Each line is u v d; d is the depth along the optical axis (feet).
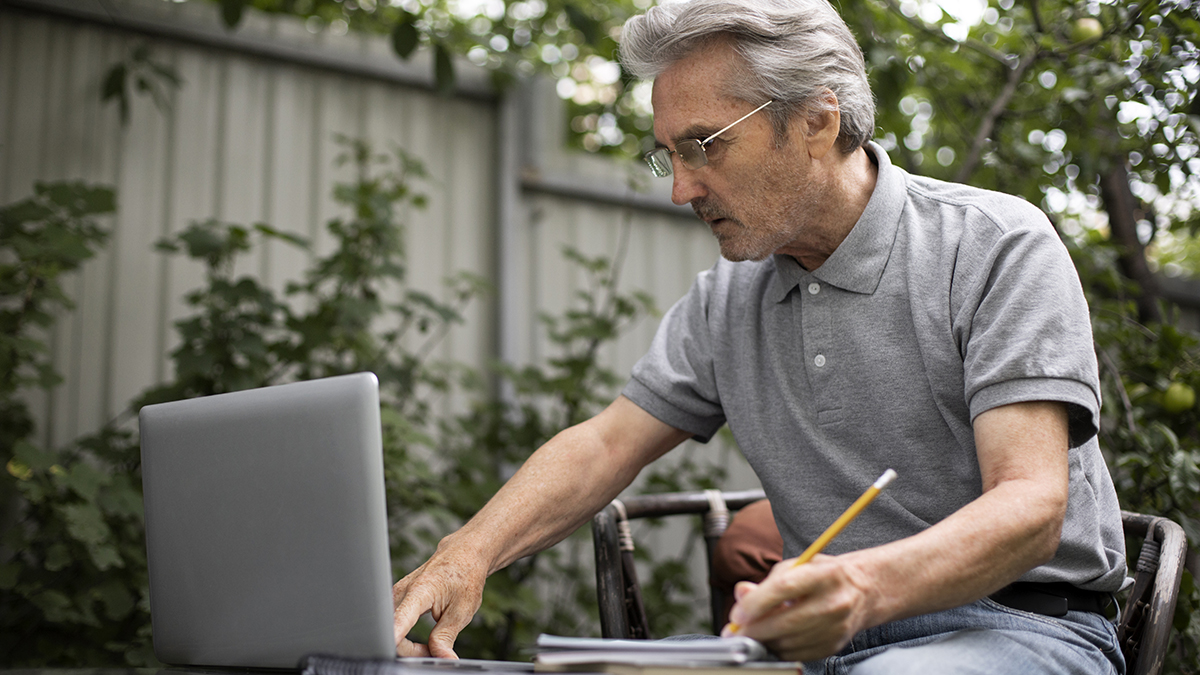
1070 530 3.99
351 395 3.37
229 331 9.10
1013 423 3.61
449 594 4.25
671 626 10.30
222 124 10.59
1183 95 7.24
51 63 9.87
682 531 11.98
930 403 4.23
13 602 8.20
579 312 10.91
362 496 3.33
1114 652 4.04
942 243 4.30
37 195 8.80
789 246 4.59
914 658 3.30
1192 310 13.85
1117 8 7.43
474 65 11.77
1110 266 7.80
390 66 11.37
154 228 10.16
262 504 3.49
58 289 8.77
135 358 9.93
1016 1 8.57
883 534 4.31
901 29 9.36
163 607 3.70
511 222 11.80
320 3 13.71
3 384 8.20
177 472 3.68
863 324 4.38
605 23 15.31
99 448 8.69
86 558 7.92
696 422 5.20
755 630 2.97
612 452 5.04
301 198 10.90
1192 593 5.83
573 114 18.88
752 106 4.22
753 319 4.88
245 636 3.51
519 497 4.68
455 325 11.51
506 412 11.19
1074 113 8.28
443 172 11.68
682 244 12.81
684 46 4.27
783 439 4.66
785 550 4.75
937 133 10.34
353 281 9.60
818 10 4.41
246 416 3.54
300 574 3.41
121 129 10.11
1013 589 4.02
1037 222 4.17
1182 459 6.10
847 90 4.36
